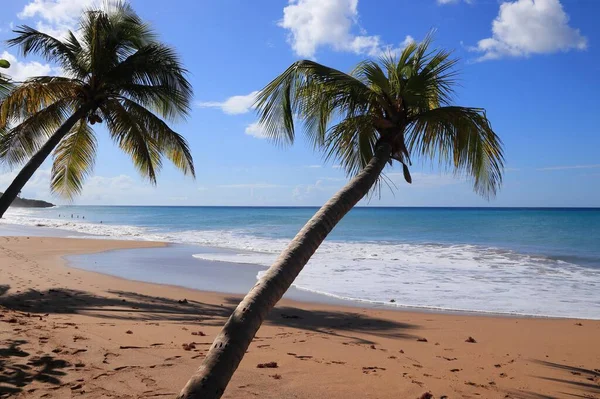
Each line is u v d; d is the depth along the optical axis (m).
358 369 5.74
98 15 11.73
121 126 12.29
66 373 4.66
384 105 5.18
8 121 10.75
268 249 23.50
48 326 6.59
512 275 15.40
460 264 18.02
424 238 33.00
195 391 2.16
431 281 14.20
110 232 36.19
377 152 4.71
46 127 11.88
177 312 9.24
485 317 9.84
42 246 22.48
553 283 13.98
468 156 5.30
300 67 5.23
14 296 9.86
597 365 6.69
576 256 21.14
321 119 6.03
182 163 13.24
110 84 11.83
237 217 74.50
